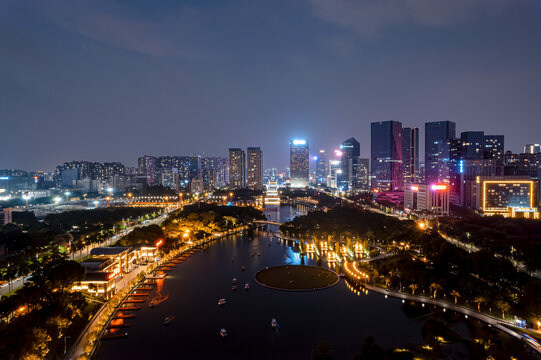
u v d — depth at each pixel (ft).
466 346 630.33
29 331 580.30
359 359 583.99
